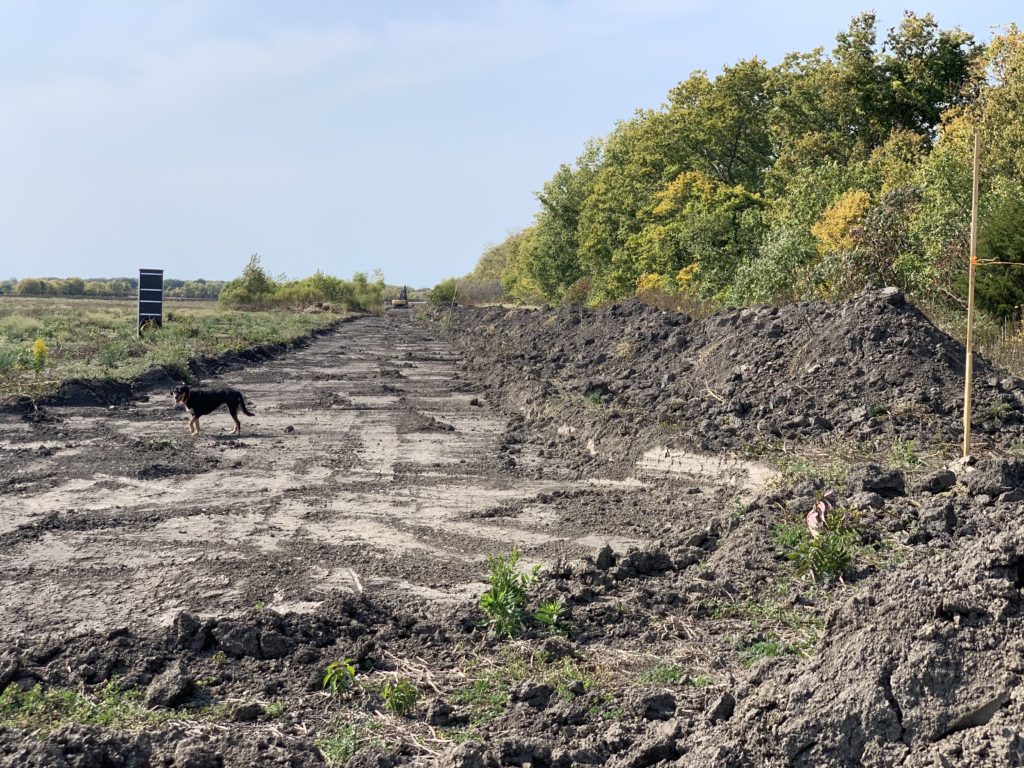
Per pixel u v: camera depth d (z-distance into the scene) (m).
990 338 18.73
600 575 8.12
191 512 11.20
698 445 13.00
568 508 11.40
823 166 33.88
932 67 43.50
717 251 35.12
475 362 30.12
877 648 4.84
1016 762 4.20
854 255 24.25
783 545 8.69
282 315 60.25
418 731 5.68
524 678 6.38
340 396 22.38
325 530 10.45
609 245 52.03
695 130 45.16
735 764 4.64
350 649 6.79
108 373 22.00
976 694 4.55
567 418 17.06
